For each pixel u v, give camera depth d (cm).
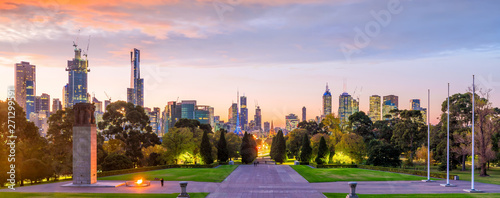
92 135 6353
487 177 7894
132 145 11162
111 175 7862
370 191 5634
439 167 9700
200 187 6131
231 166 11294
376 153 10531
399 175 7900
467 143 8712
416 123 12319
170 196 5141
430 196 5134
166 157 11150
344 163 11338
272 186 6288
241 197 5191
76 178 6244
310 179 7300
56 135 10500
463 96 9762
